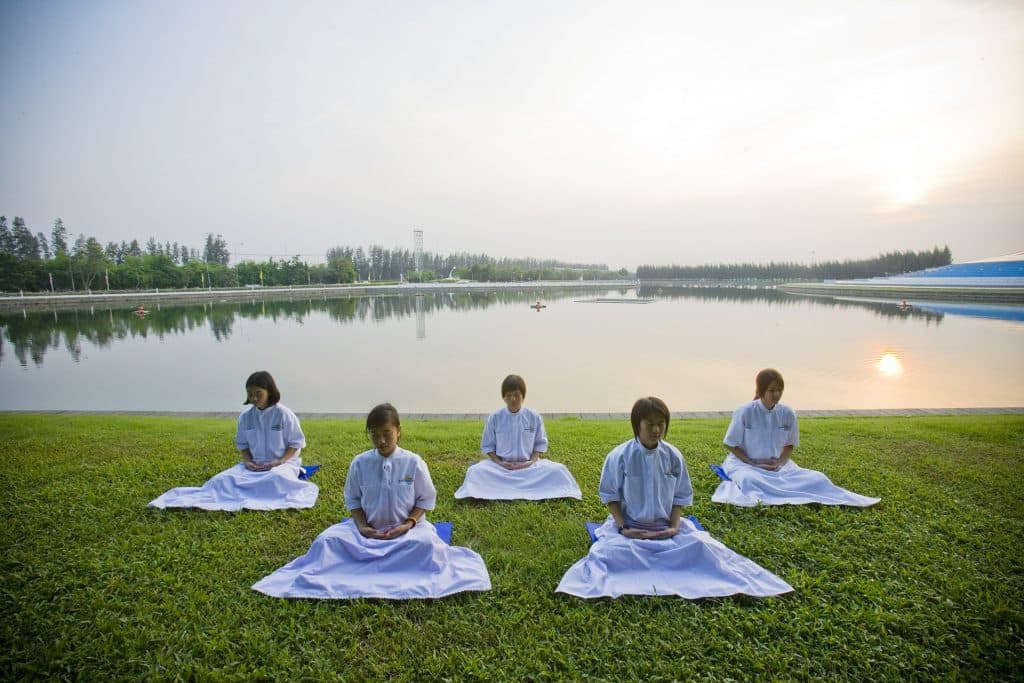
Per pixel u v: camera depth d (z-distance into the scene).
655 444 3.66
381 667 2.80
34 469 5.73
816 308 42.78
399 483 3.80
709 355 18.73
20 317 35.06
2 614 3.23
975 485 5.28
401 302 56.62
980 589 3.47
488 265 117.88
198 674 2.73
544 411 10.94
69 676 2.75
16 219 62.25
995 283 56.66
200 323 32.75
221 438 7.10
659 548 3.60
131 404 11.95
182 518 4.56
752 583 3.46
